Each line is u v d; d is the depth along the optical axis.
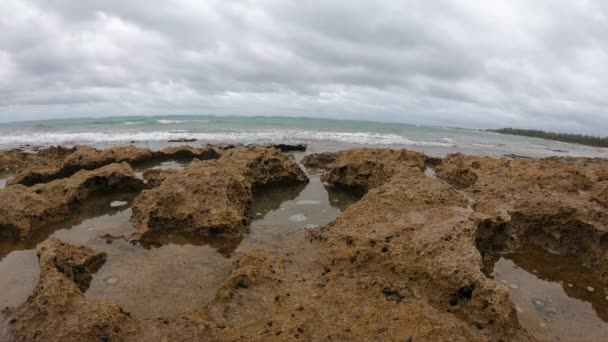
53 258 6.34
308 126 54.28
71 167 14.48
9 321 5.02
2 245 8.03
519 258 7.73
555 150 42.78
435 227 6.81
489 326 4.98
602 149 57.16
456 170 14.38
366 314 5.08
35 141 26.34
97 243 8.05
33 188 10.27
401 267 6.13
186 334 4.73
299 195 12.39
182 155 19.02
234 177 10.33
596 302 6.22
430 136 47.47
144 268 6.97
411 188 8.84
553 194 9.13
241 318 5.11
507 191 9.41
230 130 39.66
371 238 6.86
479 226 7.38
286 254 7.36
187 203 9.08
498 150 32.84
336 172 13.45
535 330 5.39
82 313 4.88
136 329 4.80
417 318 4.97
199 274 6.76
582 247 7.81
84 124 44.53
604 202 9.59
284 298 5.51
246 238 8.41
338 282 5.96
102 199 11.33
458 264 5.70
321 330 4.75
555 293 6.45
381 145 29.73
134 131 34.94
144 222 8.52
